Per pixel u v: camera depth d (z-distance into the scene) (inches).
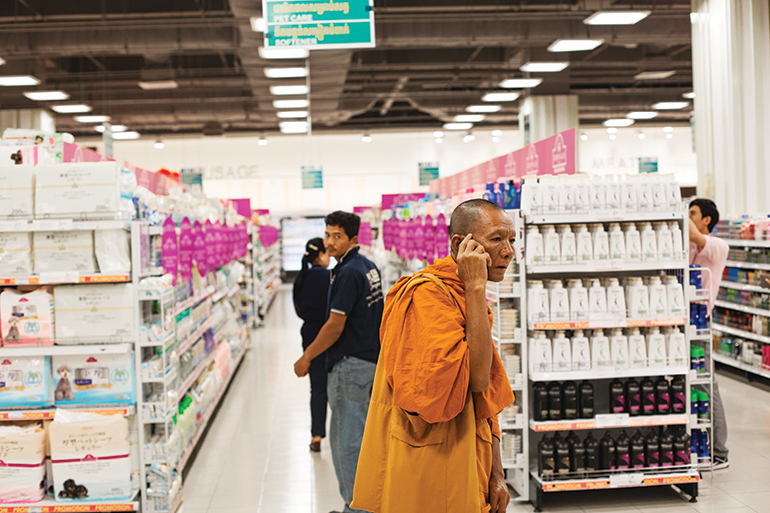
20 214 142.0
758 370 274.8
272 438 218.2
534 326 154.8
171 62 571.2
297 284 201.8
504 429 164.7
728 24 306.7
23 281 142.6
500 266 72.5
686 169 868.0
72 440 142.3
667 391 159.0
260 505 161.6
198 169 694.5
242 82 597.0
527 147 244.5
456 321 66.6
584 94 695.1
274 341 417.4
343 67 497.0
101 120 598.5
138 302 146.9
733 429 218.5
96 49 432.5
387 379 70.6
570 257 156.8
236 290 341.1
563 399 158.2
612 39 445.7
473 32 431.5
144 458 146.7
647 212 157.9
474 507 69.1
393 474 71.1
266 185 842.8
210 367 243.6
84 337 145.0
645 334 164.4
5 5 416.2
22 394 144.6
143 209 160.6
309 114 664.4
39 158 150.2
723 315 307.7
